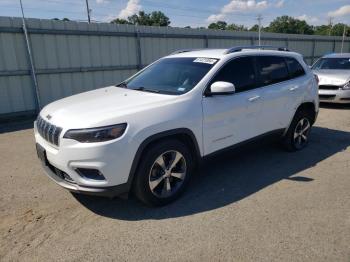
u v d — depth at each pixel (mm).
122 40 11148
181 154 3688
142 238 3074
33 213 3566
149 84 4363
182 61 4578
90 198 3898
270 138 4953
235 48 4613
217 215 3473
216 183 4285
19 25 8781
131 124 3248
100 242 3021
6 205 3758
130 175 3307
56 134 3295
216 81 4070
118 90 4395
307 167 4844
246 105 4324
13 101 9000
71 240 3061
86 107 3566
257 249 2881
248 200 3807
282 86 4957
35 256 2836
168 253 2848
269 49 5191
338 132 6906
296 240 3004
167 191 3666
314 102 5633
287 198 3846
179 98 3705
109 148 3113
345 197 3863
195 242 2998
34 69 9219
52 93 9750
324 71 10016
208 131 3920
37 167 5004
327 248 2887
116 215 3502
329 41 22312
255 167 4840
